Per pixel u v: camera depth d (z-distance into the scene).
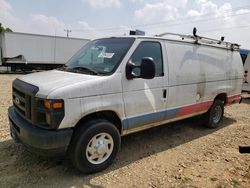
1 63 21.59
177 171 3.66
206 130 5.76
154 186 3.23
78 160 3.25
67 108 2.99
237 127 6.12
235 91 6.32
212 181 3.40
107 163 3.59
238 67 6.32
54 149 3.01
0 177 3.28
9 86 12.09
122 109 3.60
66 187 3.13
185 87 4.62
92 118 3.47
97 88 3.27
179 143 4.84
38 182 3.21
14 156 3.89
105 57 3.81
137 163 3.88
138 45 3.83
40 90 3.00
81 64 4.02
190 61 4.74
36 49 22.69
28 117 3.19
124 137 5.05
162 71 4.15
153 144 4.72
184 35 4.71
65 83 3.13
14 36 21.39
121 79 3.54
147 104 3.94
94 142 3.39
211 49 5.36
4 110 6.62
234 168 3.81
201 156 4.23
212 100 5.50
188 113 4.86
